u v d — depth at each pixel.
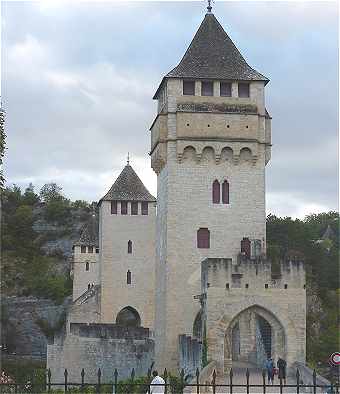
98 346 84.44
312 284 97.88
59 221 176.38
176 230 65.94
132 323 125.00
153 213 109.75
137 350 80.50
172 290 65.31
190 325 64.94
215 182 66.69
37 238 172.75
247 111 67.12
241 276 53.09
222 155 66.81
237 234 66.31
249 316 61.06
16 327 134.62
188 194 66.25
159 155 66.75
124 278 107.88
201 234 66.12
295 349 52.75
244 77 67.38
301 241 113.69
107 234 108.62
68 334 87.44
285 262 53.47
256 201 66.75
